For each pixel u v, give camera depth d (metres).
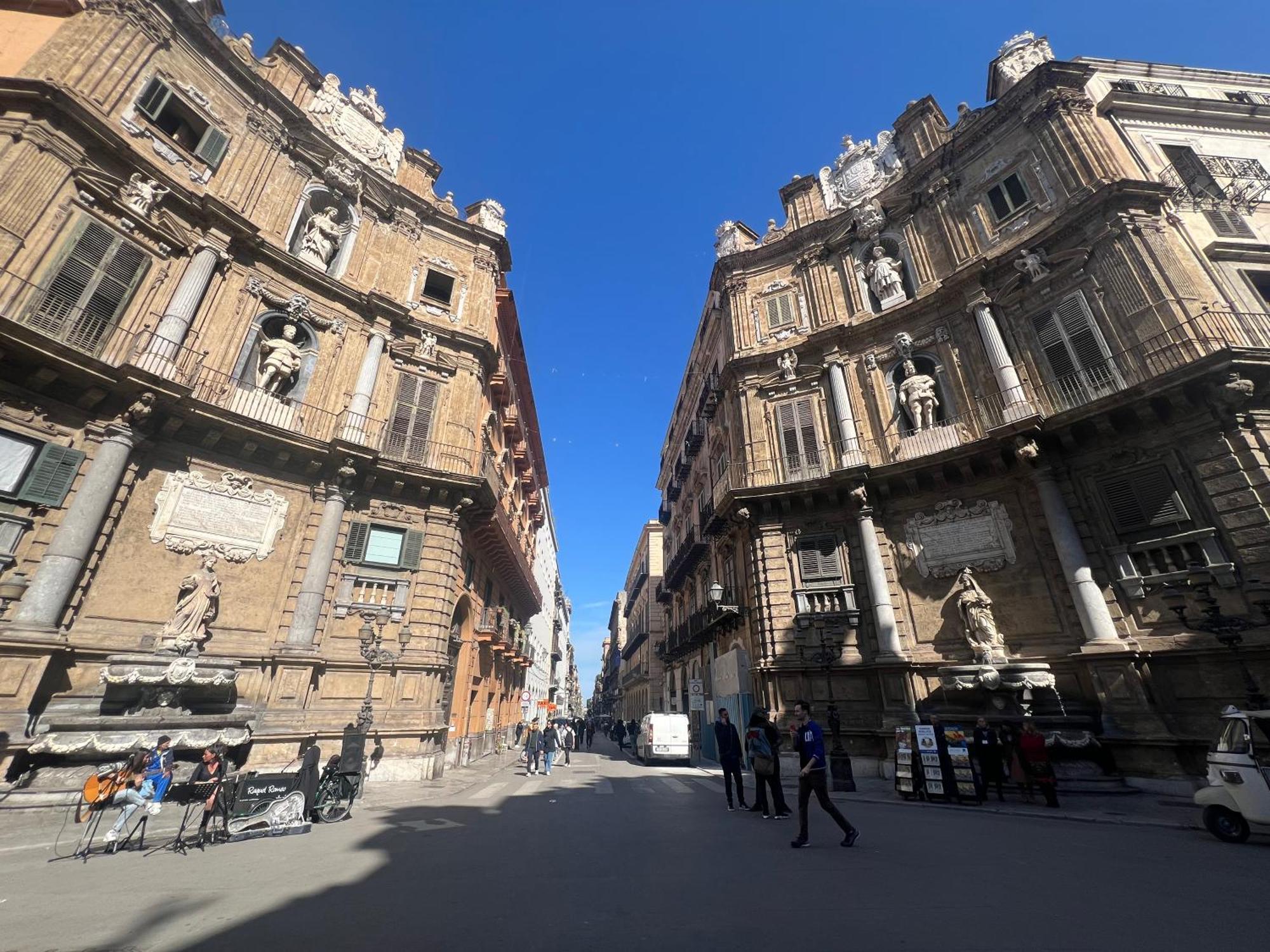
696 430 28.58
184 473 13.33
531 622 42.72
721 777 15.56
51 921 4.29
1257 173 15.29
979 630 13.66
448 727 16.23
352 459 15.68
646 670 45.78
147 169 13.58
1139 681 11.29
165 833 8.12
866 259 19.64
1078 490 13.16
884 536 16.05
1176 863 5.80
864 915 4.29
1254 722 7.44
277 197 16.92
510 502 27.92
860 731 14.33
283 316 16.27
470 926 4.15
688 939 3.85
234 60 16.25
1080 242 14.55
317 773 8.98
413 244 20.06
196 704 12.08
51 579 10.58
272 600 14.20
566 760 21.28
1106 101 16.23
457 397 19.38
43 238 11.86
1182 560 11.54
